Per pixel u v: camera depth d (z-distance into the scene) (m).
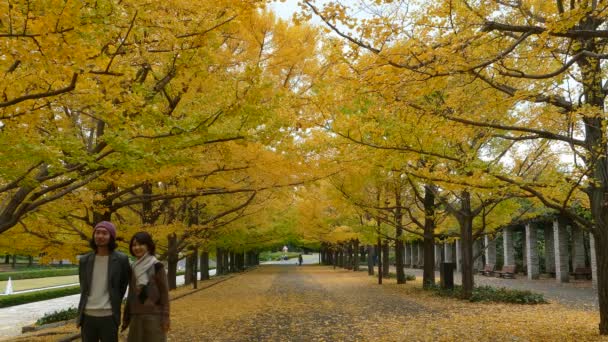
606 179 7.16
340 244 38.19
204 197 14.20
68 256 8.92
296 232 30.97
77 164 5.80
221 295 16.44
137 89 4.93
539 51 4.81
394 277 25.89
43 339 8.20
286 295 15.98
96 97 4.10
